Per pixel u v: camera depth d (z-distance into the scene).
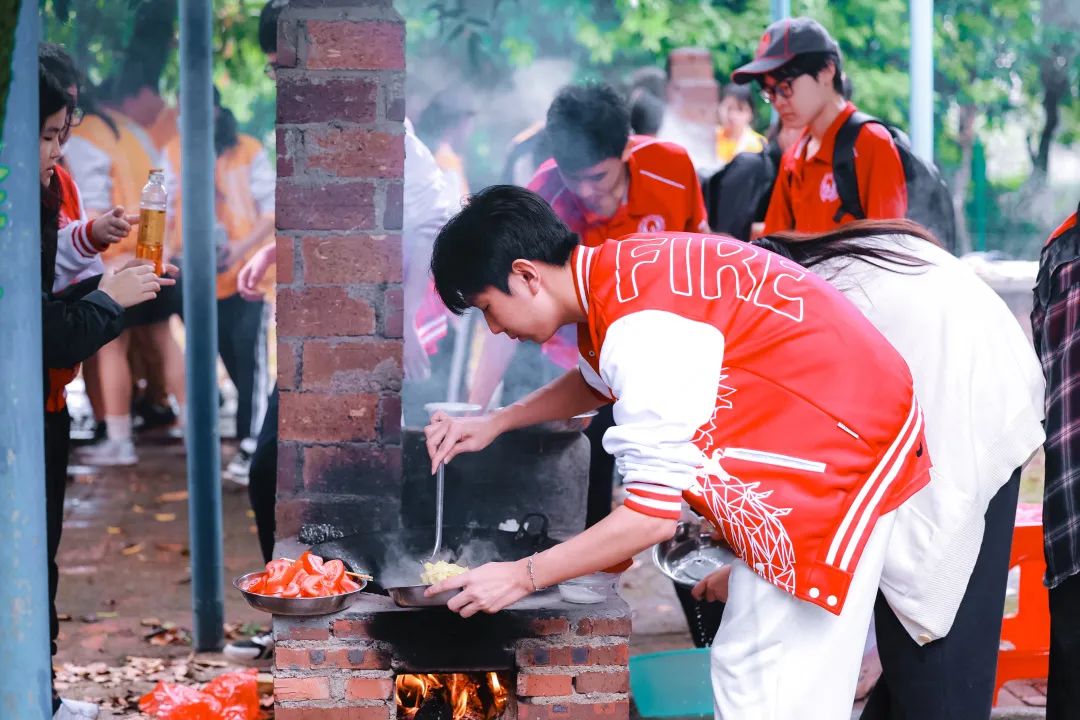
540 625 2.53
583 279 2.11
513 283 2.10
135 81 6.04
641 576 4.74
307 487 3.03
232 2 7.30
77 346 2.79
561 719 2.56
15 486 2.22
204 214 3.75
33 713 2.29
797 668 2.11
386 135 2.93
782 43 3.93
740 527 2.08
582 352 2.37
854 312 2.16
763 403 2.06
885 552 2.18
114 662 3.77
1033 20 9.23
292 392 3.00
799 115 3.99
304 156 2.93
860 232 2.46
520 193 2.13
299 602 2.44
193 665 3.72
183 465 6.70
